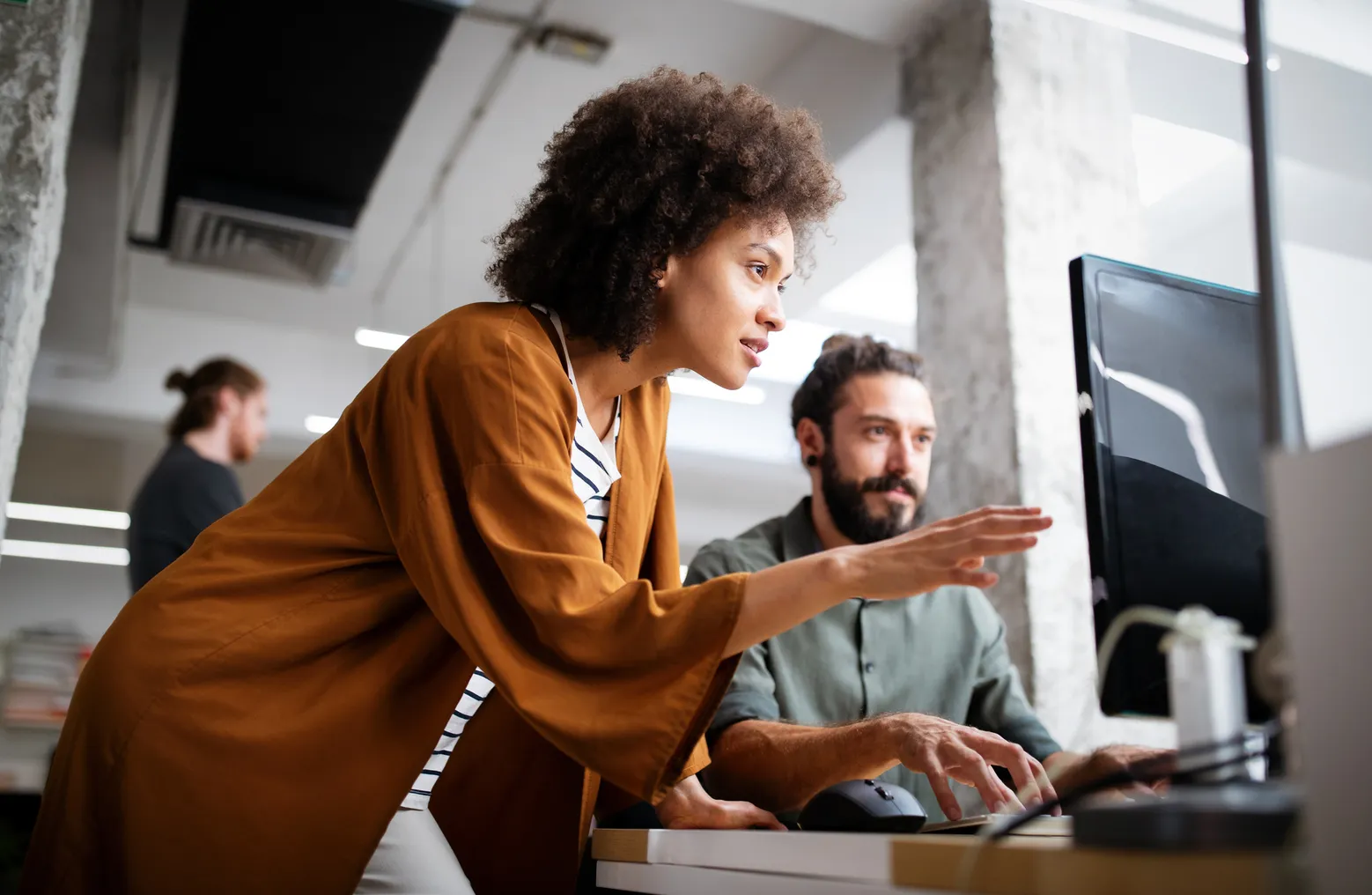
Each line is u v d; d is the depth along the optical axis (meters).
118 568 8.50
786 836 0.77
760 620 0.85
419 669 1.06
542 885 1.20
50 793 1.05
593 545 0.97
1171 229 4.20
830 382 1.80
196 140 3.82
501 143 4.80
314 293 6.50
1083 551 2.73
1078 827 0.57
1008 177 2.92
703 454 7.82
